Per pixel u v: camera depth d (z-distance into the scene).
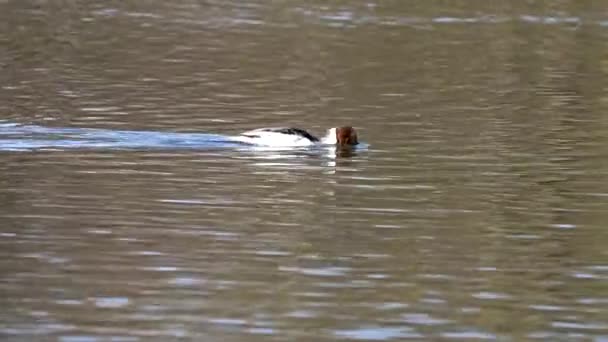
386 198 72.81
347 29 163.62
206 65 129.62
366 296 55.09
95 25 162.62
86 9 179.62
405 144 88.69
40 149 83.62
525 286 56.84
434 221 67.75
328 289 56.00
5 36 150.00
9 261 58.97
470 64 134.88
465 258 61.09
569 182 77.06
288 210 69.56
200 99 108.06
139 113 99.75
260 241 63.28
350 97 111.19
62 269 57.97
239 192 73.38
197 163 80.81
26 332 49.88
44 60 130.50
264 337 49.84
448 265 59.91
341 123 98.12
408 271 58.84
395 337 50.16
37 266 58.31
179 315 52.19
